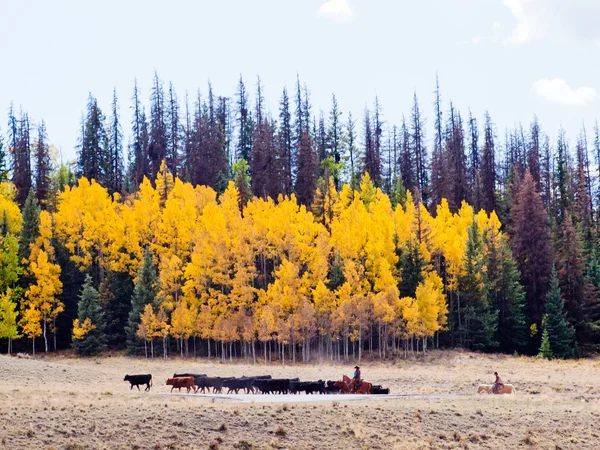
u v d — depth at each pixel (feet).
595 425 99.35
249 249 250.57
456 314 260.62
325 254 251.80
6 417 88.58
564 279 250.57
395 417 97.86
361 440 89.35
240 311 231.71
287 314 233.96
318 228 264.93
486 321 243.19
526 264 263.29
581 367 192.65
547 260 255.91
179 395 115.44
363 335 239.91
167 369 185.57
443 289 263.70
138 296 240.53
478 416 100.53
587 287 247.29
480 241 265.95
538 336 248.93
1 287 244.42
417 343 235.40
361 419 96.22
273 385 130.21
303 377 170.30
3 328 225.15
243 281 237.04
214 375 173.27
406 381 158.92
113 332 250.37
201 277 244.83
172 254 265.75
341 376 172.65
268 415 95.30
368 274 251.80
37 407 94.02
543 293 253.65
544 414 103.24
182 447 84.02
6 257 244.22
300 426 92.53
